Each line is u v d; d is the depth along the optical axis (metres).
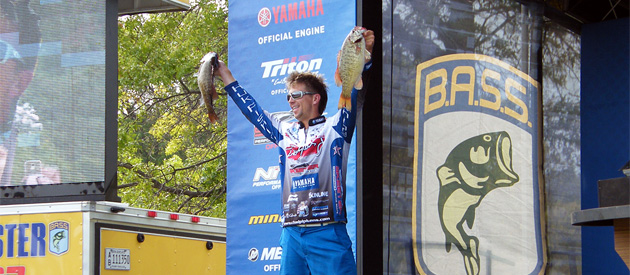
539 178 8.55
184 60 17.31
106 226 8.38
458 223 7.77
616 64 9.66
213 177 17.25
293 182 7.13
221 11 17.66
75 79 8.72
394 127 7.34
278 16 7.43
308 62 7.24
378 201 7.14
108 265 8.35
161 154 21.23
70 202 8.21
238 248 7.49
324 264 6.95
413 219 7.40
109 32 8.74
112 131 8.61
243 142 7.56
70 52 8.77
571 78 9.34
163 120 18.27
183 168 17.47
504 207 8.16
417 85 7.57
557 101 9.09
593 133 9.72
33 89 8.80
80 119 8.64
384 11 7.38
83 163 8.55
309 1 7.29
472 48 8.10
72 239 8.15
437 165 7.65
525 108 8.54
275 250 7.33
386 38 7.37
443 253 7.59
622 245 6.53
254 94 7.44
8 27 8.94
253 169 7.49
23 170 8.68
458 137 7.89
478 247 7.90
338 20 7.15
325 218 6.98
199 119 18.17
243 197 7.52
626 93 9.59
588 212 6.32
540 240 8.47
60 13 8.84
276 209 7.36
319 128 7.10
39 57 8.83
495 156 8.21
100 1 8.77
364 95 6.99
